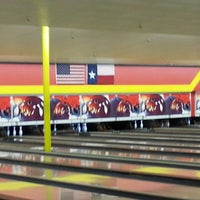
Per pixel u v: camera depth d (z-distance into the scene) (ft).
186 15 24.23
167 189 16.28
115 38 32.78
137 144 33.65
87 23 26.43
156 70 52.21
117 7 22.09
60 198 15.06
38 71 45.01
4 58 41.50
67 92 46.42
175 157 25.62
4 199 15.55
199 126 54.24
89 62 47.44
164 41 34.60
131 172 20.15
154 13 23.65
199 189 16.24
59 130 46.93
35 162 24.91
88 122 47.73
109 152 29.09
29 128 45.73
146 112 51.31
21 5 21.31
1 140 41.06
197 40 34.27
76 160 25.18
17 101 43.65
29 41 32.86
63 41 33.55
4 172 21.25
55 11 22.77
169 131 47.11
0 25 26.78
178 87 53.83
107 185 17.25
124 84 50.03
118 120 49.34
